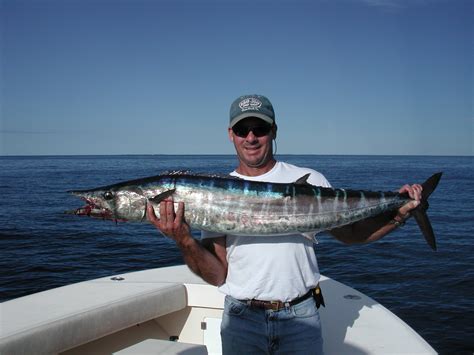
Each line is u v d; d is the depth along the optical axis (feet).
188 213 5.28
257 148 5.12
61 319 5.05
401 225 5.51
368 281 16.44
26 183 70.28
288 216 5.17
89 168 139.44
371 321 5.65
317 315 4.63
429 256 20.48
